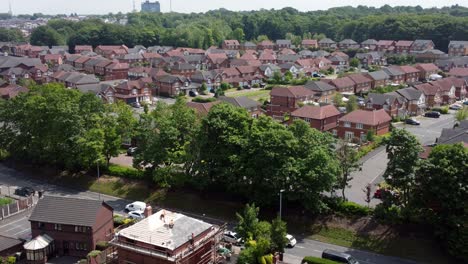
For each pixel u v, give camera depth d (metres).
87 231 60.84
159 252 47.81
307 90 131.25
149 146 75.94
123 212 73.19
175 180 74.19
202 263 50.94
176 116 78.19
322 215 66.69
